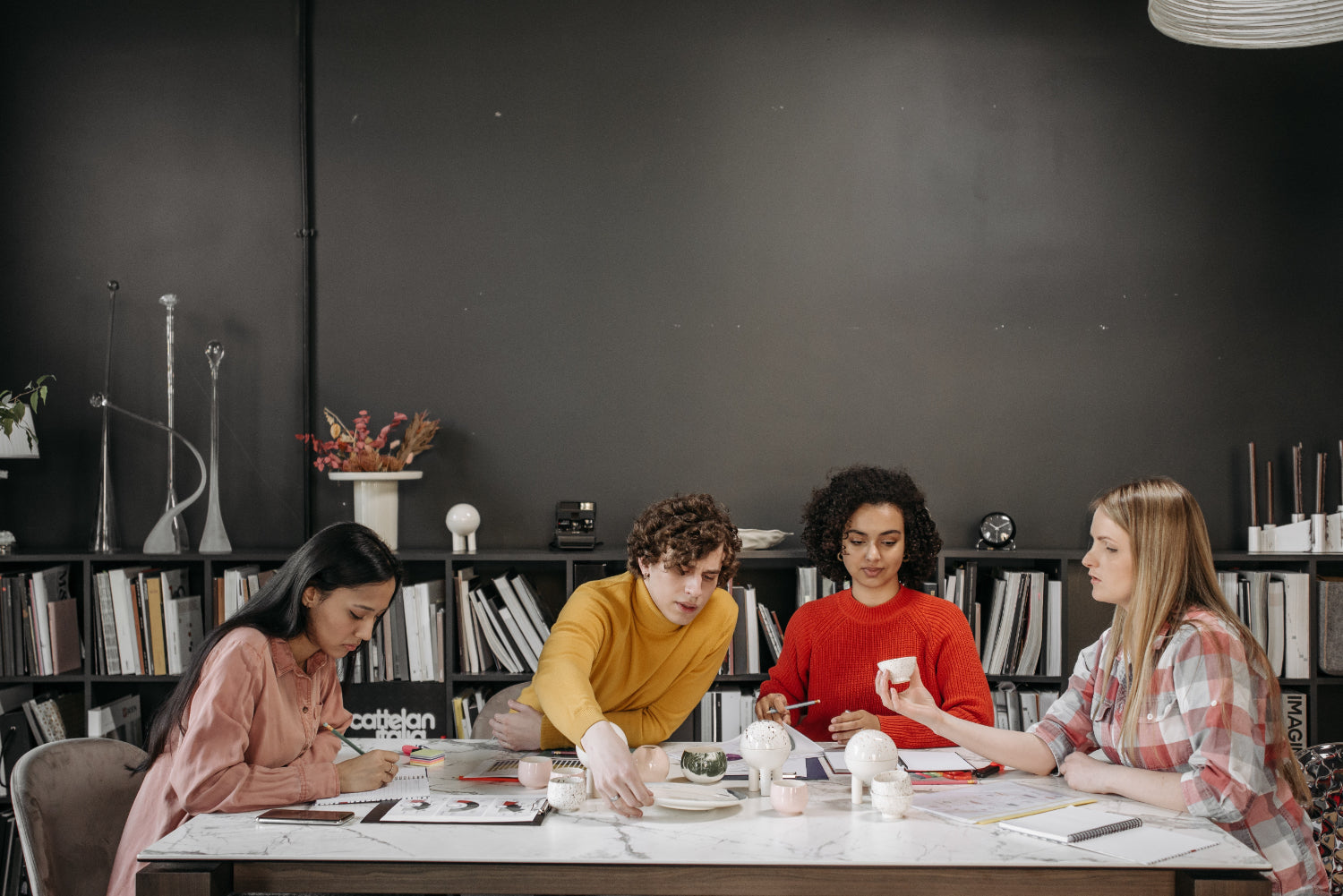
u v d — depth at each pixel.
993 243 3.39
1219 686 1.63
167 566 3.28
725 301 3.39
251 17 3.44
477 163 3.42
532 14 3.43
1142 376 3.35
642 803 1.57
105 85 3.45
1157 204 3.38
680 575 1.90
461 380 3.39
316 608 1.87
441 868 1.46
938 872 1.43
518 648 3.07
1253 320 3.35
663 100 3.42
